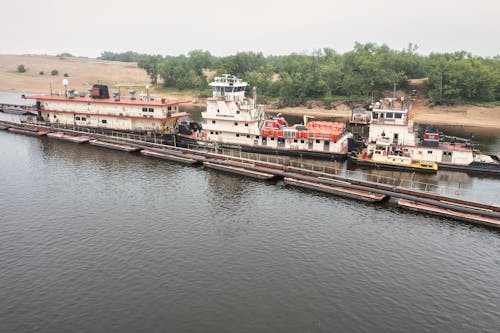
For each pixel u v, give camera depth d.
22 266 41.31
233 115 85.75
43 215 53.66
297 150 81.75
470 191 60.78
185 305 35.06
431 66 188.75
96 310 34.50
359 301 35.84
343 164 76.75
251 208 56.03
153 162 79.38
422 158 74.06
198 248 44.69
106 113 98.88
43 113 111.25
